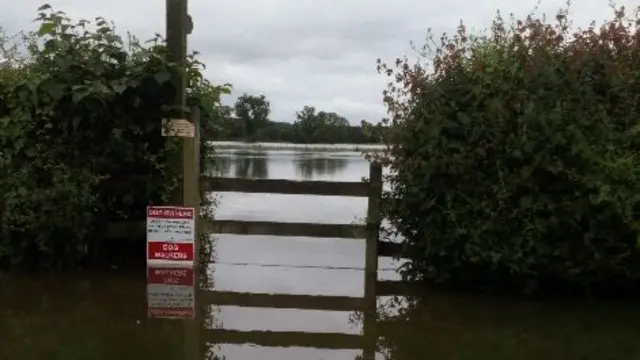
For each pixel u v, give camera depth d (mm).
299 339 5484
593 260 6570
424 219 6844
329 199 15695
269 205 14156
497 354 5184
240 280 7406
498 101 6500
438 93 6812
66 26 7238
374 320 6062
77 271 7559
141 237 7777
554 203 6500
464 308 6492
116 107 7285
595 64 6777
